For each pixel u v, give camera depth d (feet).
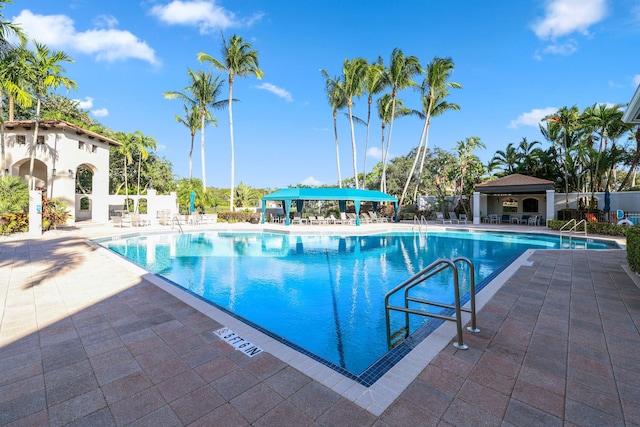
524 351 11.43
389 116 103.55
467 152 131.34
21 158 66.85
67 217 60.18
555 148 88.12
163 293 18.80
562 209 71.10
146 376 9.95
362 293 23.97
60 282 21.24
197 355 11.28
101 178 77.97
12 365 10.60
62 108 98.89
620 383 9.43
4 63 52.01
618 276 23.03
